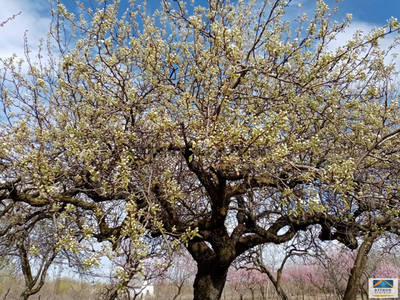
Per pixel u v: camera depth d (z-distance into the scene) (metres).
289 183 6.26
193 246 6.84
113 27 6.01
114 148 5.30
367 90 5.77
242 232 7.07
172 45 6.38
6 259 10.69
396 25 4.58
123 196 6.14
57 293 14.34
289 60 6.13
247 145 3.92
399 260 17.08
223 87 4.57
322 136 6.48
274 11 5.52
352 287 7.11
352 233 7.54
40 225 9.98
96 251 3.75
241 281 18.09
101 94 5.78
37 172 4.84
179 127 4.96
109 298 7.54
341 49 5.32
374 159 6.01
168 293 18.19
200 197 7.64
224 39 4.74
